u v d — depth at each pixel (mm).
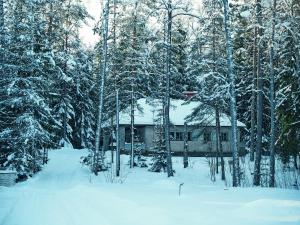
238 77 35188
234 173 23047
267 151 42094
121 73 34562
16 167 26391
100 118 29672
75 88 46312
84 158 35719
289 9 22578
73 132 48531
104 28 29406
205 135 46906
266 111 38156
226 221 10555
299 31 22406
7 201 15484
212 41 28734
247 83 36688
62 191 19312
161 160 35750
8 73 23859
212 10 24125
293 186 25781
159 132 36438
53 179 28766
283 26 21938
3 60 22891
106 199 14961
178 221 10625
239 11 23906
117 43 34000
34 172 30391
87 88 47156
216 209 12711
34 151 28219
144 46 31344
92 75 47031
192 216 11391
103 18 29562
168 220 10719
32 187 23438
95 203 14344
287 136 24188
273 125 23562
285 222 10297
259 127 24719
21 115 25406
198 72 29094
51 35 31016
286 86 23922
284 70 23828
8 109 26422
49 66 27656
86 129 49281
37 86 26109
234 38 28188
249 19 24406
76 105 47594
